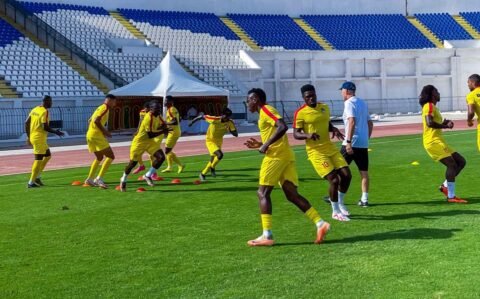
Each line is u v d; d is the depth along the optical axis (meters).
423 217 8.78
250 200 10.94
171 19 47.00
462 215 8.80
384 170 14.57
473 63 50.62
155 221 9.21
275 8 52.44
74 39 38.84
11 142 29.02
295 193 7.61
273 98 46.03
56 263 6.90
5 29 35.97
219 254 7.07
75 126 32.47
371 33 52.28
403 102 50.00
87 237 8.23
